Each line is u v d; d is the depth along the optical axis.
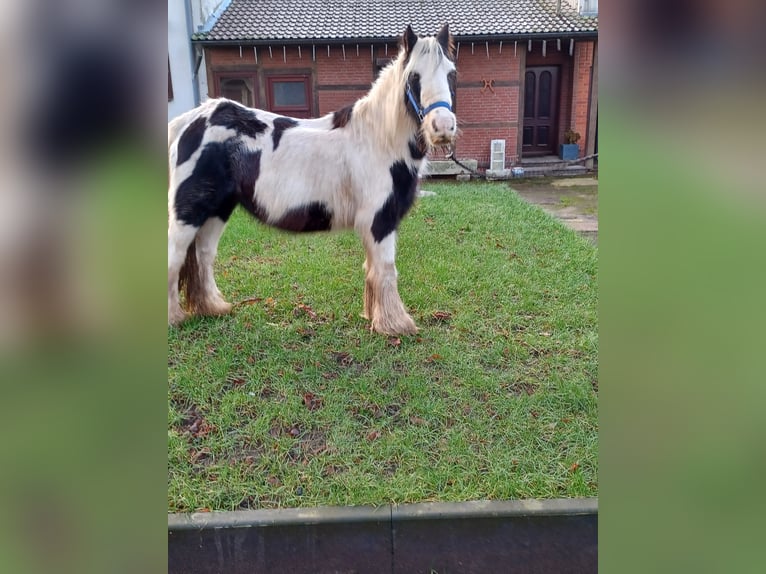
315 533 1.97
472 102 11.94
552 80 12.52
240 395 2.74
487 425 2.53
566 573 2.00
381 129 3.21
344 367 3.05
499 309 3.78
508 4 12.80
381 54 11.55
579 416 2.60
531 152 12.96
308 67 11.60
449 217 6.53
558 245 5.33
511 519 1.98
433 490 2.11
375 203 3.26
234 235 5.73
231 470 2.24
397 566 2.00
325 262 4.79
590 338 3.32
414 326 3.42
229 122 3.27
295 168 3.26
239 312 3.72
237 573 1.98
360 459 2.32
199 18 11.22
